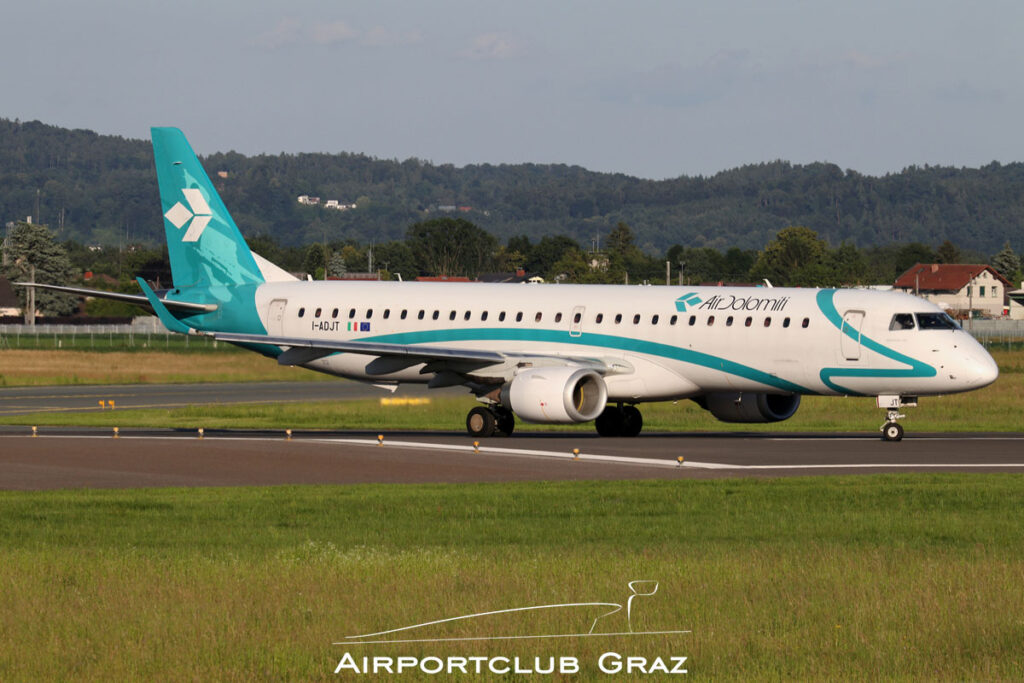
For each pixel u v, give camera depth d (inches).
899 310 5290.4
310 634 2075.5
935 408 7431.1
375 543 2859.3
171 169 6943.9
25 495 3678.6
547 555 2659.9
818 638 2057.1
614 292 5920.3
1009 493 3659.0
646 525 3117.6
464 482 4052.7
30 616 2166.6
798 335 5413.4
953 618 2142.0
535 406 5423.2
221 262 6879.9
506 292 6146.7
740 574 2437.3
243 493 3722.9
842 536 2967.5
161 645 2018.9
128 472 4320.9
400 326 6279.5
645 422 6796.3
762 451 5000.0
